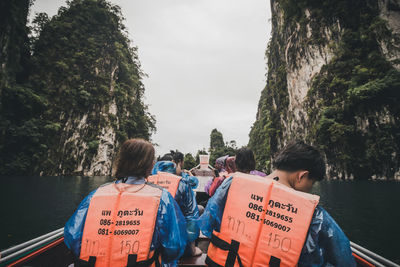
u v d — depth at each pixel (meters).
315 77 41.53
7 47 38.31
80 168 47.78
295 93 47.22
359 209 9.86
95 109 53.50
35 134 38.50
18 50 41.66
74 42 55.41
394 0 34.88
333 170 34.25
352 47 37.44
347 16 38.97
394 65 32.72
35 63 48.19
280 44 58.22
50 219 8.39
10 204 11.39
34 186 20.84
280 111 55.78
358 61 35.72
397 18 34.50
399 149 29.02
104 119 54.38
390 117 29.81
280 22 57.91
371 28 35.97
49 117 45.28
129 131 67.06
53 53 51.66
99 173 50.66
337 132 32.88
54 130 44.81
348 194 15.20
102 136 52.81
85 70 54.69
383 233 6.38
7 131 36.50
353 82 33.53
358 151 31.83
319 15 42.31
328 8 41.34
